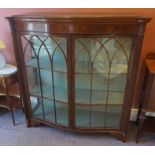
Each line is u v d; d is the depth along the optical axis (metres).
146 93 1.53
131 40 1.35
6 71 1.87
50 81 1.67
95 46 1.41
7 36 2.01
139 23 1.26
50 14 1.51
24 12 1.85
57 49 1.48
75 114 1.71
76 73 1.52
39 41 1.51
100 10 1.69
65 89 1.63
